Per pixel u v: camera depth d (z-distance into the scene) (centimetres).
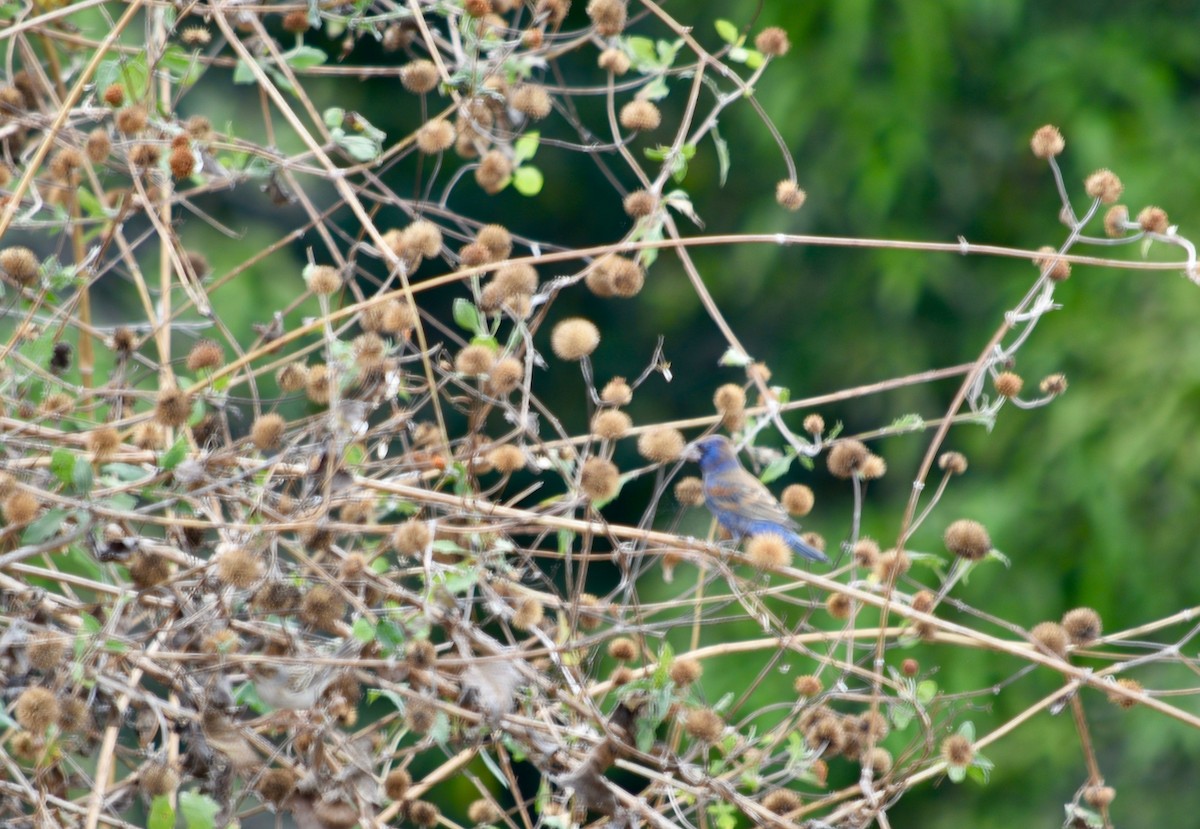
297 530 742
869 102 2089
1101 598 1834
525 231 2288
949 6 2125
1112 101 2114
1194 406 1852
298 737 772
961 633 830
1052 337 1983
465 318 836
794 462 2139
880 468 870
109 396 867
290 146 1862
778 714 1723
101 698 738
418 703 732
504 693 734
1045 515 1905
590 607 826
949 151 2162
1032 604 1866
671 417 2294
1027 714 812
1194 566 1820
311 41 2123
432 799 1756
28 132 1073
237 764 721
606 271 879
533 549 805
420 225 859
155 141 861
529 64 1009
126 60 920
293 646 719
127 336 864
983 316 2125
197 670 707
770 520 1024
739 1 2147
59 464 678
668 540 818
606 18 991
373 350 774
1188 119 2092
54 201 997
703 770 748
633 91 2212
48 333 820
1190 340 1888
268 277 1878
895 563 801
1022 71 2170
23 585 732
